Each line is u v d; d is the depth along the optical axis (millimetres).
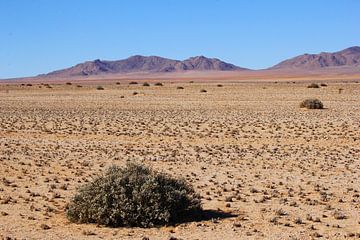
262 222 15625
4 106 71250
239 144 35594
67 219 15914
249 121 50406
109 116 56656
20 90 115688
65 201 18703
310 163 27641
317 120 50719
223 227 14977
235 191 20484
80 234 14180
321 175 24172
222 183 22141
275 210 17125
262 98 84125
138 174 16031
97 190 15609
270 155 30484
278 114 58031
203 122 49656
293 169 25812
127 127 45625
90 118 54062
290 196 19641
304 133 40969
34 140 37438
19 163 27312
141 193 15289
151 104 74062
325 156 30078
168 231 14539
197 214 16516
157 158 29094
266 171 25281
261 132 41812
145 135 40031
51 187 21094
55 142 36406
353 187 21484
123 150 32375
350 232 14430
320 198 19234
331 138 38000
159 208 15359
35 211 17094
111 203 15352
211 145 35062
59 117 55281
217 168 26016
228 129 43656
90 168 25828
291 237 13891
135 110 64750
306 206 17953
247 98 84500
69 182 22453
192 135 39906
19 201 18656
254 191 20375
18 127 45312
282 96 88000
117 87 124500
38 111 63344
